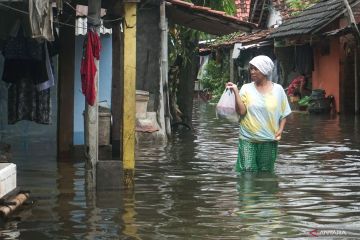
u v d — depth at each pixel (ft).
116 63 49.57
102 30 57.00
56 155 49.39
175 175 41.27
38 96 46.88
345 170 43.32
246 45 133.80
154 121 60.90
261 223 29.48
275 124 40.70
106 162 36.14
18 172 41.83
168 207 32.35
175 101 73.05
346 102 99.76
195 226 28.86
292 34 105.70
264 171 41.86
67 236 27.17
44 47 44.93
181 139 62.34
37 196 34.60
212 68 159.84
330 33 93.56
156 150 53.67
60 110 48.57
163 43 61.36
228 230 28.25
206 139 62.44
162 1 57.26
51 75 45.44
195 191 36.24
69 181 38.83
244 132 41.11
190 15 57.88
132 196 34.78
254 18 143.95
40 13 31.53
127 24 35.50
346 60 99.55
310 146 56.59
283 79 123.44
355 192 36.14
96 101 35.81
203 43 155.02
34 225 28.84
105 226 28.73
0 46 44.57
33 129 61.93
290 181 39.17
